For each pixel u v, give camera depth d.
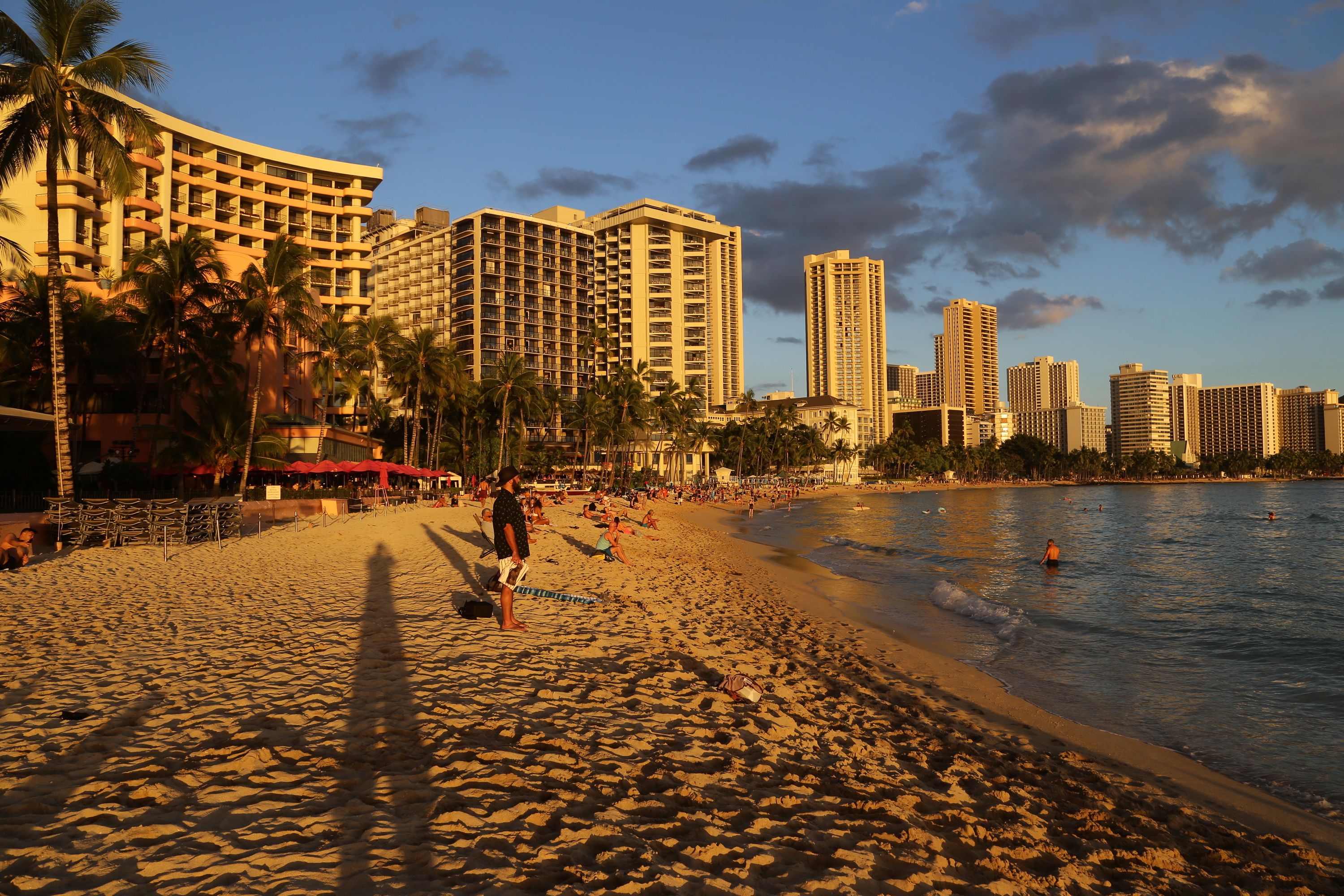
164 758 5.31
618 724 6.81
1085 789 7.02
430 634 10.10
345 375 67.94
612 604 14.03
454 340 135.75
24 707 6.46
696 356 157.12
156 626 10.23
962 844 5.16
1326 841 6.46
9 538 17.22
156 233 76.44
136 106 76.75
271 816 4.43
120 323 43.31
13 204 60.78
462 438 88.94
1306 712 10.48
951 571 27.52
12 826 4.17
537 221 140.25
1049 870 4.98
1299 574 27.30
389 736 6.00
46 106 22.53
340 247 98.56
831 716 8.45
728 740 6.75
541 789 5.11
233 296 43.84
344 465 46.84
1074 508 86.06
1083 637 15.70
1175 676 12.51
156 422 45.09
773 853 4.53
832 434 186.50
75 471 37.47
